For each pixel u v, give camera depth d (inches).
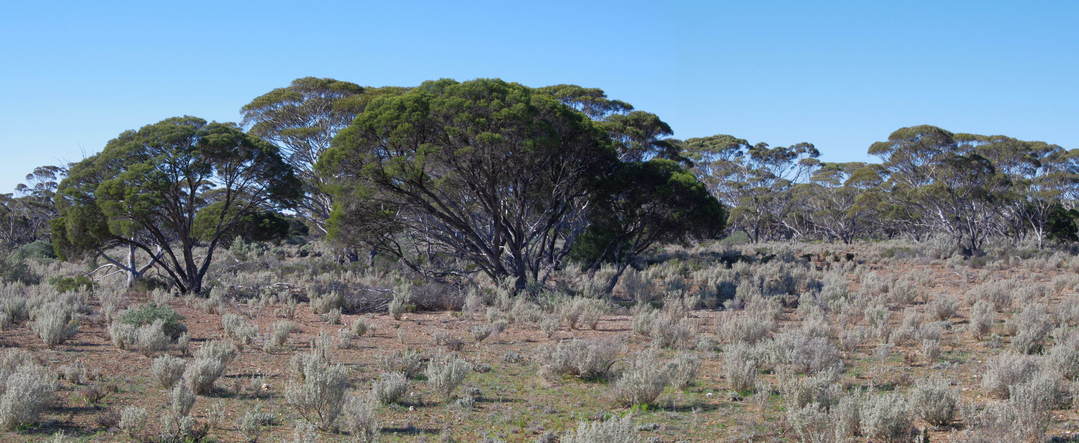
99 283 1096.2
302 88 1417.3
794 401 316.2
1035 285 931.3
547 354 461.4
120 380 388.8
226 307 828.0
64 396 343.9
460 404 350.3
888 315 675.4
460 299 924.0
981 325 574.2
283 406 342.0
